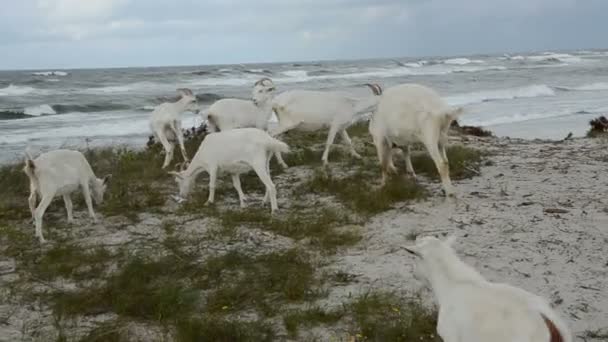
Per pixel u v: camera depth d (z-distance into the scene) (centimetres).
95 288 651
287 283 645
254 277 670
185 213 920
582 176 1033
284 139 1463
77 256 750
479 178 1040
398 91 938
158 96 3612
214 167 932
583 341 523
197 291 632
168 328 572
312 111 1130
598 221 798
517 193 940
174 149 1298
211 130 1170
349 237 778
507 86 4250
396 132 934
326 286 651
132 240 815
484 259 696
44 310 621
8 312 614
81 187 902
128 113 2914
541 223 798
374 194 928
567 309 577
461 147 1265
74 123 2480
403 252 733
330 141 1159
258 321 571
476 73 6053
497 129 2092
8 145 1931
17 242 814
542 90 3772
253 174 1120
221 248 772
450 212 859
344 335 547
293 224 836
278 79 5219
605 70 6328
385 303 594
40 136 2131
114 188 1043
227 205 959
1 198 1012
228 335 542
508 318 379
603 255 695
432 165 1088
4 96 3516
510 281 639
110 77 5259
